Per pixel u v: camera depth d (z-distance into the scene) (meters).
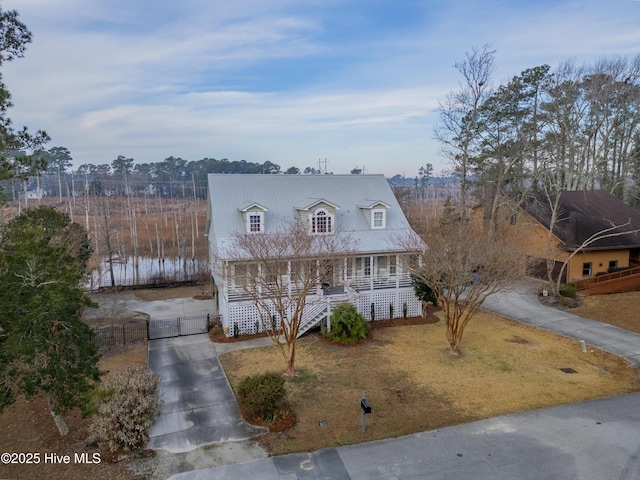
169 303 29.09
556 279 30.67
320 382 16.33
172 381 16.59
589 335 20.91
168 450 11.95
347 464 11.20
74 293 11.57
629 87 36.78
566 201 33.50
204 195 103.62
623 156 41.94
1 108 16.69
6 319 10.61
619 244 29.88
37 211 23.41
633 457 11.27
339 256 20.27
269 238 19.69
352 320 20.66
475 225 35.97
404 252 23.88
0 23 16.59
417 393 15.30
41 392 14.49
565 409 13.96
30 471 10.92
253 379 14.19
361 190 27.91
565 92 36.06
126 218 73.62
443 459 11.34
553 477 10.52
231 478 10.69
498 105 34.88
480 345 20.11
